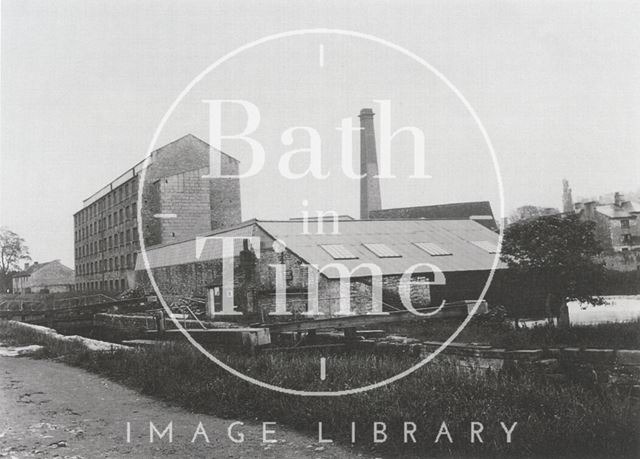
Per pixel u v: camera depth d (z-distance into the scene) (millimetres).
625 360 7066
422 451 6074
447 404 6898
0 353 16062
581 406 6289
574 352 7613
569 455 5691
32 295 49719
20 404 9141
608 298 22750
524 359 7883
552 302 13273
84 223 61094
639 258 33562
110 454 6418
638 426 5746
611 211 48062
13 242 73500
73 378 11664
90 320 28062
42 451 6547
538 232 13227
